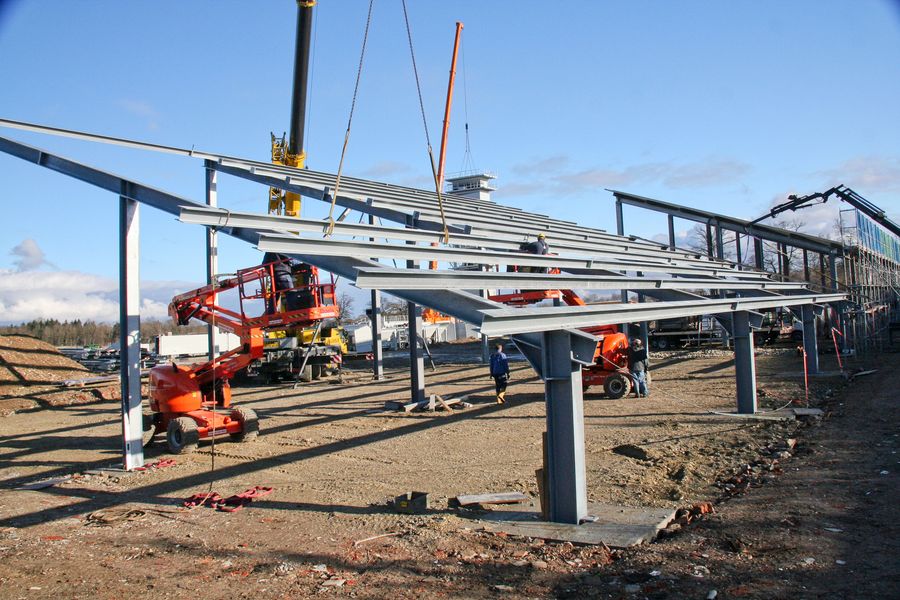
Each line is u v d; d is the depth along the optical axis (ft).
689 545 20.93
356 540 23.15
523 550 21.09
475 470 33.32
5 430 57.72
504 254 33.09
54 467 39.73
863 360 76.38
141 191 33.60
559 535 22.25
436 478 32.07
